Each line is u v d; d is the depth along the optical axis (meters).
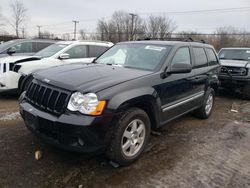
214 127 5.30
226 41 47.12
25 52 9.44
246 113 6.65
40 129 3.23
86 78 3.32
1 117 5.13
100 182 3.05
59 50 7.44
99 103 2.96
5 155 3.54
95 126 2.92
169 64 4.10
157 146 4.16
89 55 7.96
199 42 5.70
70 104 3.00
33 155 3.58
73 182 3.02
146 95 3.46
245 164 3.70
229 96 8.98
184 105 4.57
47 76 3.53
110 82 3.23
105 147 3.12
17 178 3.03
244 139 4.70
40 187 2.89
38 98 3.38
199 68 5.15
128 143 3.37
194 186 3.07
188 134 4.80
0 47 9.25
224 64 8.62
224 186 3.12
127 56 4.48
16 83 6.50
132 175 3.24
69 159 3.52
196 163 3.64
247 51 9.91
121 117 3.20
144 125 3.58
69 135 2.93
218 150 4.14
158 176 3.25
